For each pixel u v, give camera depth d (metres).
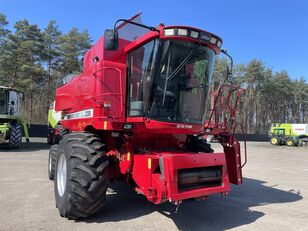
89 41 42.47
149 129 5.51
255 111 63.78
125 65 6.06
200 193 5.22
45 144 20.53
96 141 5.54
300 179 11.18
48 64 42.28
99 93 5.83
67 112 8.09
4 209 5.98
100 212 5.99
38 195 7.08
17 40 38.31
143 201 6.86
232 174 6.72
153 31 5.39
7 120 17.77
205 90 5.97
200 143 6.79
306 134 34.97
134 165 5.52
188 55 5.59
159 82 5.46
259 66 60.97
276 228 5.52
